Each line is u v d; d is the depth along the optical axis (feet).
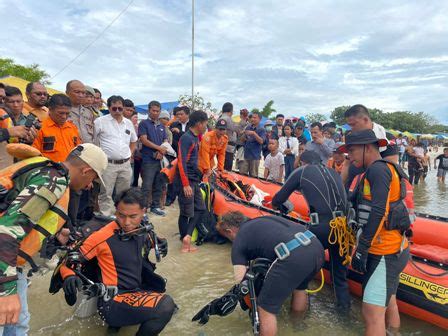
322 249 9.00
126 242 9.04
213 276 12.97
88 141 15.92
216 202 17.37
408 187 9.57
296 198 19.49
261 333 8.51
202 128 15.16
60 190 6.04
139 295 8.71
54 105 12.71
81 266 9.07
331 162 19.70
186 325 9.80
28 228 5.68
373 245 8.56
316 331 9.72
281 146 27.35
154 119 20.13
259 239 8.81
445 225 13.91
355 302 11.34
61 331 9.28
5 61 86.79
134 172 23.53
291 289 8.52
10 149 6.31
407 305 10.37
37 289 11.43
